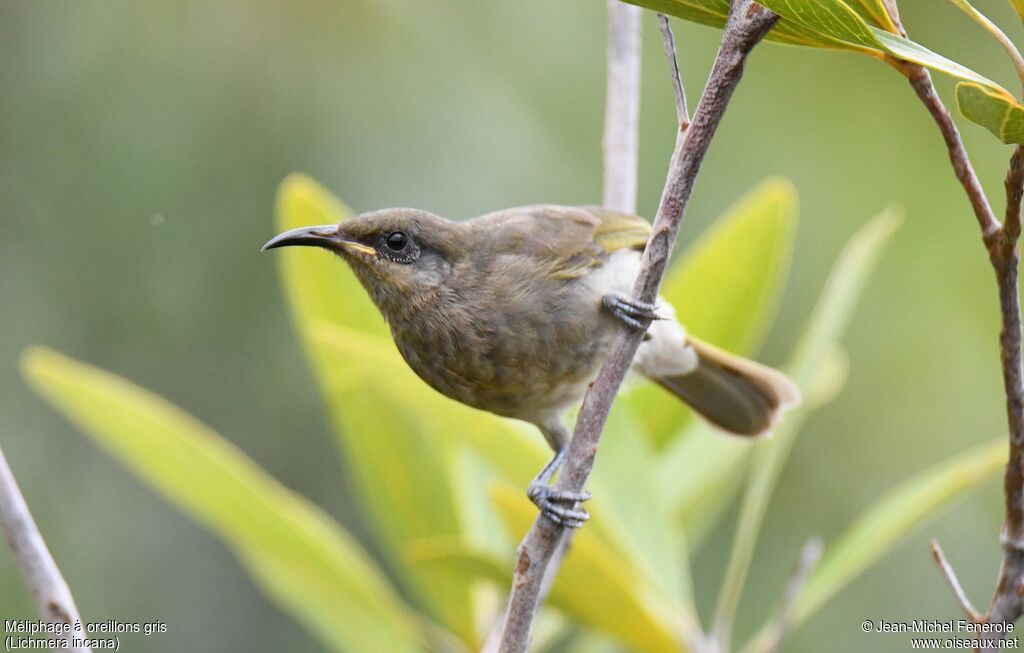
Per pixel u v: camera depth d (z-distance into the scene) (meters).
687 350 8.60
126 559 10.96
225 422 10.80
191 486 7.82
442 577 8.28
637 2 5.36
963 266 11.47
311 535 7.80
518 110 11.15
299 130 10.79
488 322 7.46
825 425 11.89
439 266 7.55
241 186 10.66
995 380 11.60
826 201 11.36
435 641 8.24
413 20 11.20
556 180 10.98
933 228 11.41
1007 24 11.60
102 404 7.71
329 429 11.19
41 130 10.48
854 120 11.55
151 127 10.55
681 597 7.38
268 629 11.36
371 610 8.01
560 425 7.86
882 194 11.38
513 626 5.87
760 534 11.70
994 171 11.41
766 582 11.53
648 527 7.57
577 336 7.53
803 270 11.34
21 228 10.45
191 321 10.65
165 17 10.75
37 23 10.60
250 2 10.88
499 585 7.01
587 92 11.27
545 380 7.60
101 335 10.53
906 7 11.74
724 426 8.87
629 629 6.94
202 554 11.23
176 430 7.68
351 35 11.00
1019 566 5.33
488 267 7.54
